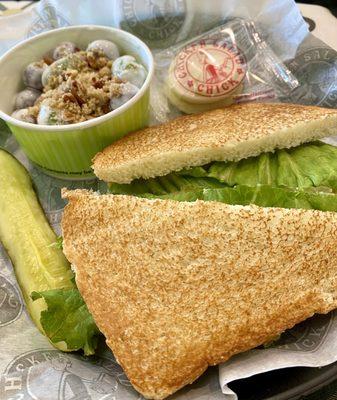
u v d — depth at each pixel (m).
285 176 0.18
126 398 0.15
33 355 0.16
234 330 0.15
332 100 0.23
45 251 0.19
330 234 0.16
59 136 0.20
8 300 0.19
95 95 0.21
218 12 0.26
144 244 0.16
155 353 0.15
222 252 0.15
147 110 0.22
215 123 0.20
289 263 0.15
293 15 0.24
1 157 0.22
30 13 0.26
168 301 0.15
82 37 0.24
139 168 0.19
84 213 0.17
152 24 0.26
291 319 0.15
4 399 0.15
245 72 0.24
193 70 0.23
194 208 0.16
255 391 0.15
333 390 0.16
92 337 0.16
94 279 0.16
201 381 0.15
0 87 0.22
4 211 0.20
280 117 0.19
